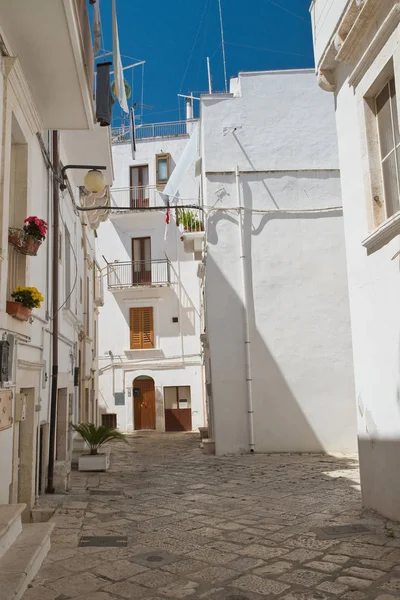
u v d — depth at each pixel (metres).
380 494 6.81
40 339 8.13
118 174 25.64
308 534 6.14
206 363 17.86
